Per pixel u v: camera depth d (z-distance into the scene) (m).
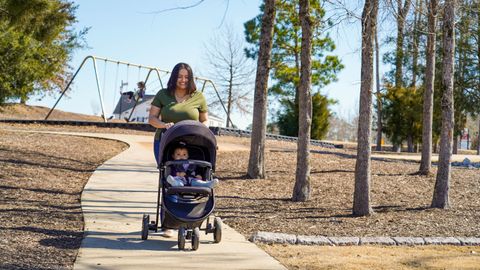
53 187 11.05
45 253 6.12
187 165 6.66
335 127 82.38
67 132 23.97
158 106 7.20
